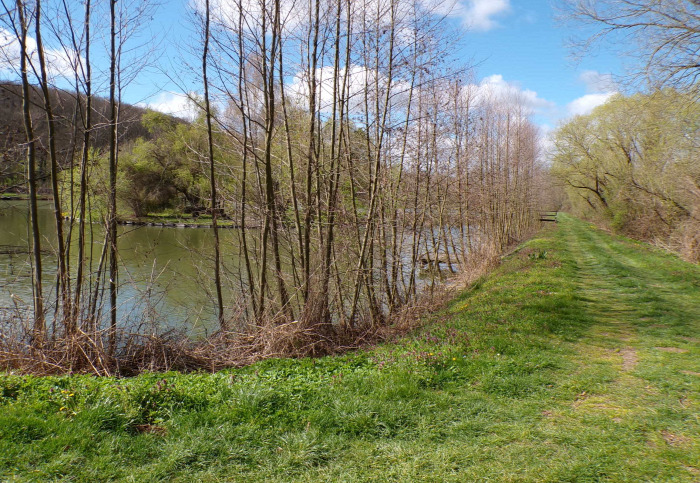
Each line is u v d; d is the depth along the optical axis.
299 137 10.34
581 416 4.65
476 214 23.08
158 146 20.16
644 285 13.30
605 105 30.64
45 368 6.92
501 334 7.81
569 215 74.62
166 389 4.95
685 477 3.53
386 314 12.12
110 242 8.13
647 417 4.61
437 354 6.55
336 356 7.54
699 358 6.60
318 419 4.47
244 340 8.57
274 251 9.38
